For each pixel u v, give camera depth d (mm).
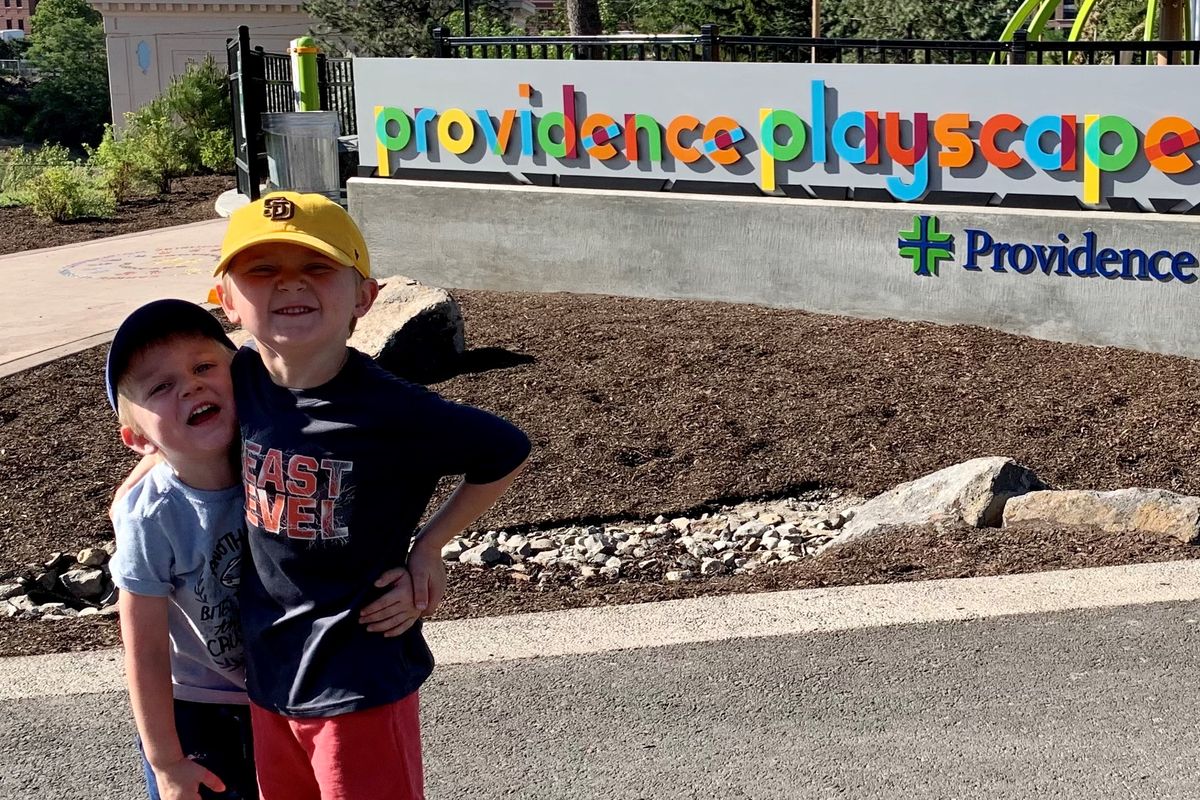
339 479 2328
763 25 26672
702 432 6570
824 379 7215
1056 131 8086
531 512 5840
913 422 6664
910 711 3811
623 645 4273
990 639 4238
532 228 9484
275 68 16047
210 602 2477
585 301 9094
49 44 70375
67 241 14047
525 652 4238
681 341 7848
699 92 8961
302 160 13641
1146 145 7914
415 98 9828
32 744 3750
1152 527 5035
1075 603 4461
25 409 7066
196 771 2451
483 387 7168
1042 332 8195
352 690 2350
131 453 6465
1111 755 3562
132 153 18641
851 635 4297
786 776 3492
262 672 2432
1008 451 6332
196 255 12484
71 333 8859
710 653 4203
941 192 8430
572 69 9297
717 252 8953
